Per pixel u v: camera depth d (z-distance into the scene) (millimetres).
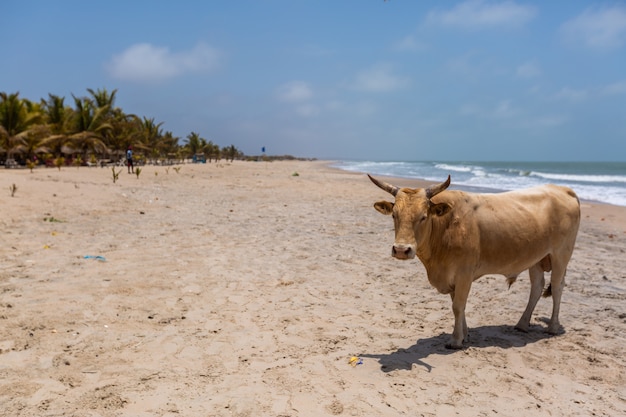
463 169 84375
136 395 4320
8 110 38688
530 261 5906
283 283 8219
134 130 56562
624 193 30438
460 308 5547
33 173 28453
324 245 11516
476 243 5473
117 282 7797
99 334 5727
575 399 4453
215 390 4453
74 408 4074
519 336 6055
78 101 49094
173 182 29422
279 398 4320
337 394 4430
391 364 5121
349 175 49688
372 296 7668
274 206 19047
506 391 4586
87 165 45438
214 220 14820
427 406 4262
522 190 6262
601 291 7992
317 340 5793
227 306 6945
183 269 8820
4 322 5914
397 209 5008
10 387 4406
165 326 6098
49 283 7559
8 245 9938
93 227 12578
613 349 5598
